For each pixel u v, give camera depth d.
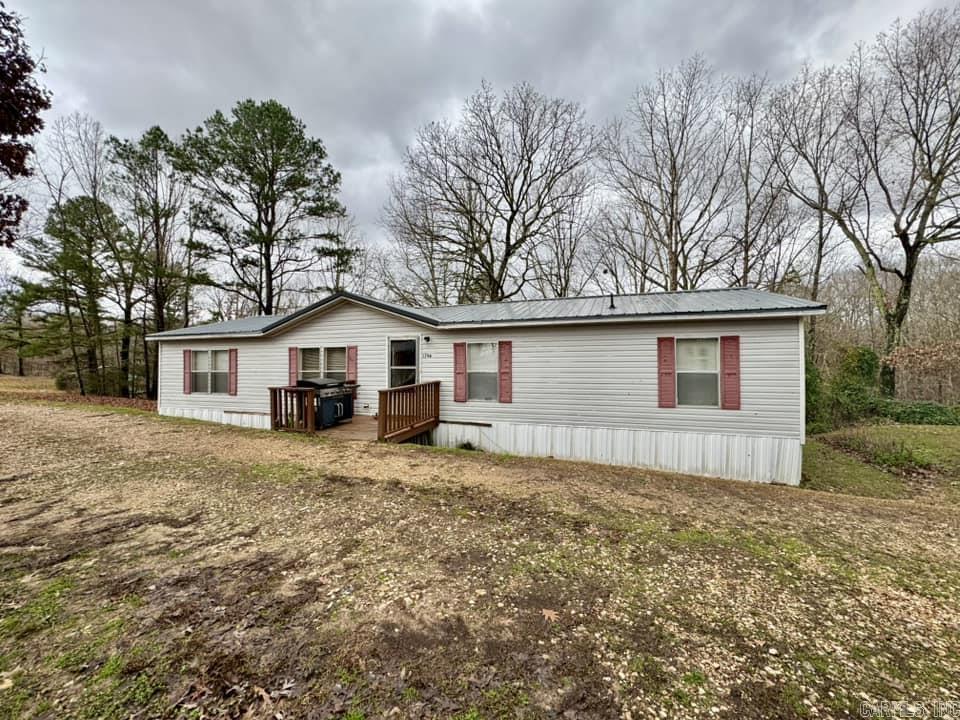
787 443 7.29
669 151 17.88
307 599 2.77
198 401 12.35
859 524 4.30
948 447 9.52
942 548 3.70
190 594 2.81
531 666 2.16
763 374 7.46
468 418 9.73
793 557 3.48
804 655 2.27
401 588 2.92
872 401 13.69
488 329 9.47
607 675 2.10
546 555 3.46
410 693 1.98
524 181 19.47
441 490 5.17
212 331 11.88
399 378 10.39
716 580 3.08
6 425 9.19
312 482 5.40
